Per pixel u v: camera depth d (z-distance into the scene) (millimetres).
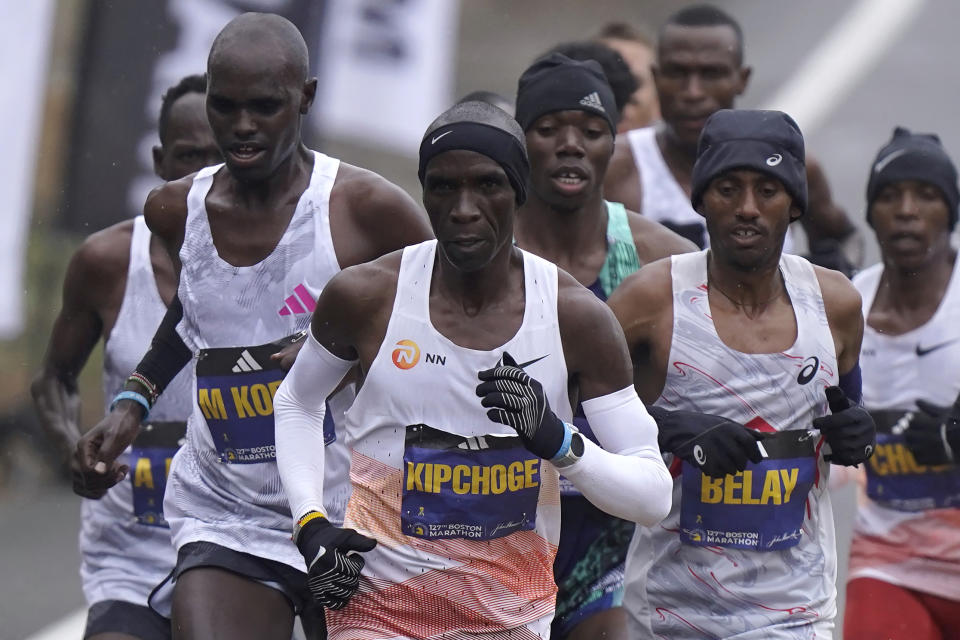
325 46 30531
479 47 70562
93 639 19141
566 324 14609
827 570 16875
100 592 19688
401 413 14633
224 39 16500
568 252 19359
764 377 16406
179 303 17531
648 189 24062
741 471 15875
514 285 14719
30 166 30047
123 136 29469
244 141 16438
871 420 16188
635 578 17203
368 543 14414
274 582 17047
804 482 16469
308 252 17078
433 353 14547
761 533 16406
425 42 33812
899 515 20250
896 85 66062
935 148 20438
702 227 23984
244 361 17078
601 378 14750
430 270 14703
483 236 14062
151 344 18016
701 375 16500
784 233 16344
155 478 19531
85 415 38781
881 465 20281
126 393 17531
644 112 30141
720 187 16188
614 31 30859
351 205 17141
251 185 16984
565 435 14031
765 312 16562
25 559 33406
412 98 33719
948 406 20188
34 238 38469
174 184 17453
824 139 60469
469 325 14570
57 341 20484
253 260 17094
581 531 18109
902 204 20234
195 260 17188
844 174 56969
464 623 14906
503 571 14867
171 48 29453
